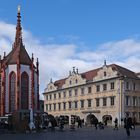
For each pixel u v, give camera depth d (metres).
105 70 93.06
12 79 79.81
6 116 64.81
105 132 50.66
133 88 90.94
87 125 89.81
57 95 116.50
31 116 53.19
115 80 89.19
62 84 116.06
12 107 78.44
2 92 78.25
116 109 87.56
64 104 111.56
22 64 79.88
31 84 80.19
